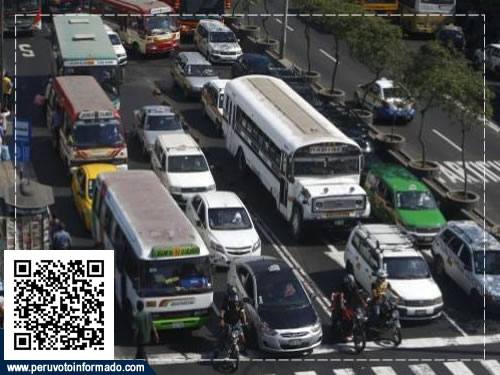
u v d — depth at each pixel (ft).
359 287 118.62
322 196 128.57
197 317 104.17
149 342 103.55
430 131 176.86
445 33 219.00
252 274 107.34
